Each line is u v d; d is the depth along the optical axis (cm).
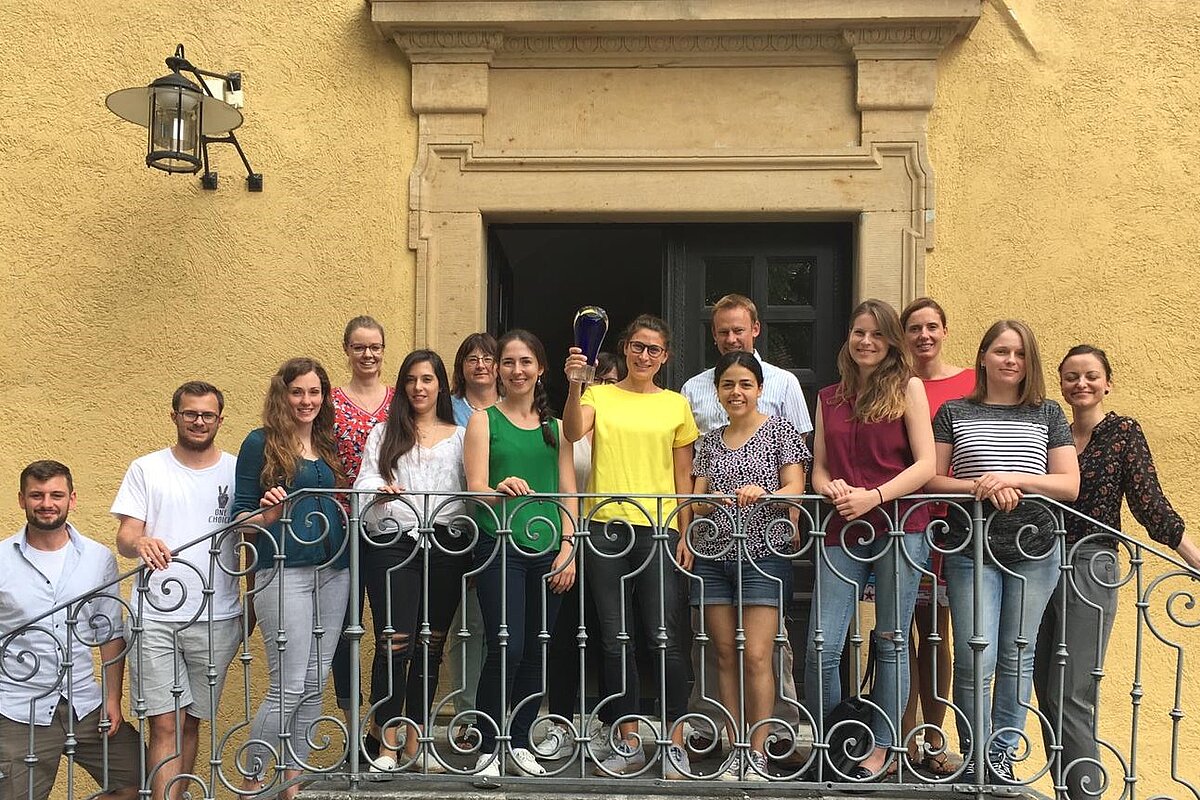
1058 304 548
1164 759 525
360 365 481
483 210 565
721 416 488
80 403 561
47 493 453
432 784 423
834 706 445
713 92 566
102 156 570
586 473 469
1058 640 439
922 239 552
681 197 562
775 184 560
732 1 549
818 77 565
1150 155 551
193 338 563
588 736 432
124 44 574
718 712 482
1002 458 427
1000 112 556
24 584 457
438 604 455
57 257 566
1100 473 441
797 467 451
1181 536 433
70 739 432
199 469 463
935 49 555
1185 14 554
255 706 545
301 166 568
